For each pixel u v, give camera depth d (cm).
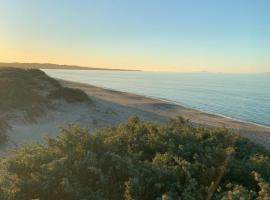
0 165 674
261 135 3328
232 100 6925
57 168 611
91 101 3316
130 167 632
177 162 676
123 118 3141
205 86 11669
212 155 721
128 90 8512
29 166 651
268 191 561
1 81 2959
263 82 16188
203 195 577
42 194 576
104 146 729
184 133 890
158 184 588
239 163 699
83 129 761
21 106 2603
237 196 532
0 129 2067
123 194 598
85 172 633
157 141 791
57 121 2658
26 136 2208
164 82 13812
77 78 13738
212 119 4106
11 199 561
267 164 695
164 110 4303
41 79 3712
